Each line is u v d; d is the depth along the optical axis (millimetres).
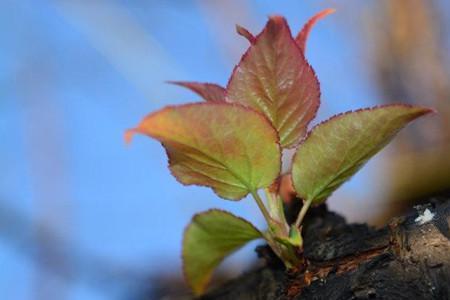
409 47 856
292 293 356
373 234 360
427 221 347
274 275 382
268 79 355
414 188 591
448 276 335
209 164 350
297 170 355
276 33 351
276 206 359
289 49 353
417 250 342
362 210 623
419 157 609
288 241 354
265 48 353
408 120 344
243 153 348
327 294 347
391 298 336
